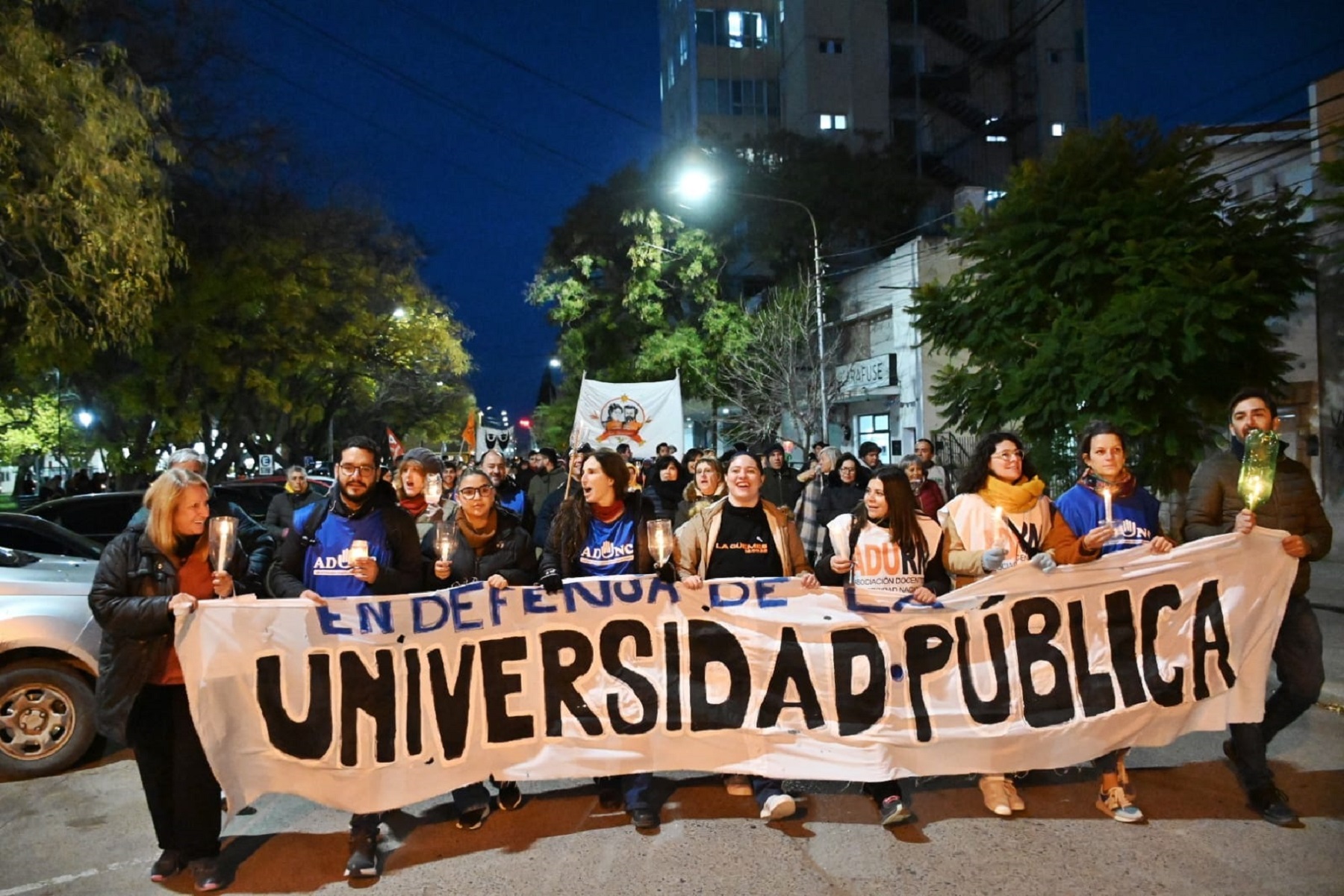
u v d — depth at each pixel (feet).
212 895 14.79
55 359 60.70
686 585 17.07
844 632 17.10
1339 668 24.80
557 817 17.46
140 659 14.73
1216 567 16.99
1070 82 185.47
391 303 94.73
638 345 107.96
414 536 16.93
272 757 15.70
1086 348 38.45
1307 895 13.47
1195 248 38.65
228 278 72.38
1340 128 43.32
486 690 16.72
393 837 16.78
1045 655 17.06
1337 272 49.49
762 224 113.29
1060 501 18.34
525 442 278.67
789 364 87.76
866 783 17.30
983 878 14.37
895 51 178.70
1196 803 17.07
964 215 47.29
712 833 16.43
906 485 17.43
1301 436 51.55
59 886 15.38
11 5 41.73
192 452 22.61
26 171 43.06
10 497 123.13
